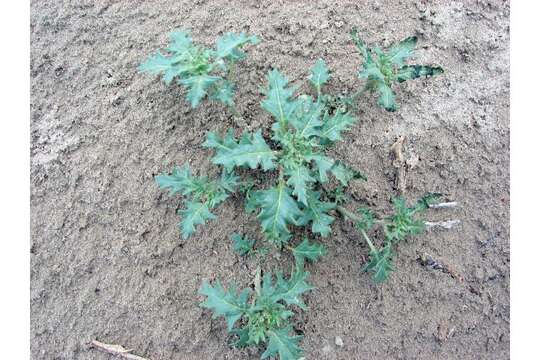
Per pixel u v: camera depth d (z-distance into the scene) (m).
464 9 0.48
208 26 0.47
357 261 0.44
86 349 0.43
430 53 0.47
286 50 0.46
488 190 0.46
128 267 0.44
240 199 0.44
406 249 0.45
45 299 0.44
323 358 0.43
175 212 0.45
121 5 0.48
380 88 0.39
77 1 0.48
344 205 0.45
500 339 0.44
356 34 0.44
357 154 0.45
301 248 0.41
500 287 0.44
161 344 0.43
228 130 0.44
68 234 0.45
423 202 0.40
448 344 0.43
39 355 0.43
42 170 0.45
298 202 0.41
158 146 0.45
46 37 0.47
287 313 0.38
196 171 0.45
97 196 0.45
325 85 0.46
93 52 0.47
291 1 0.48
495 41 0.48
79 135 0.46
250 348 0.43
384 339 0.43
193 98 0.37
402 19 0.48
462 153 0.46
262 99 0.46
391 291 0.44
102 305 0.44
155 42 0.47
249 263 0.44
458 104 0.47
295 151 0.37
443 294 0.44
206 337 0.43
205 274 0.44
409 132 0.46
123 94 0.46
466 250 0.45
